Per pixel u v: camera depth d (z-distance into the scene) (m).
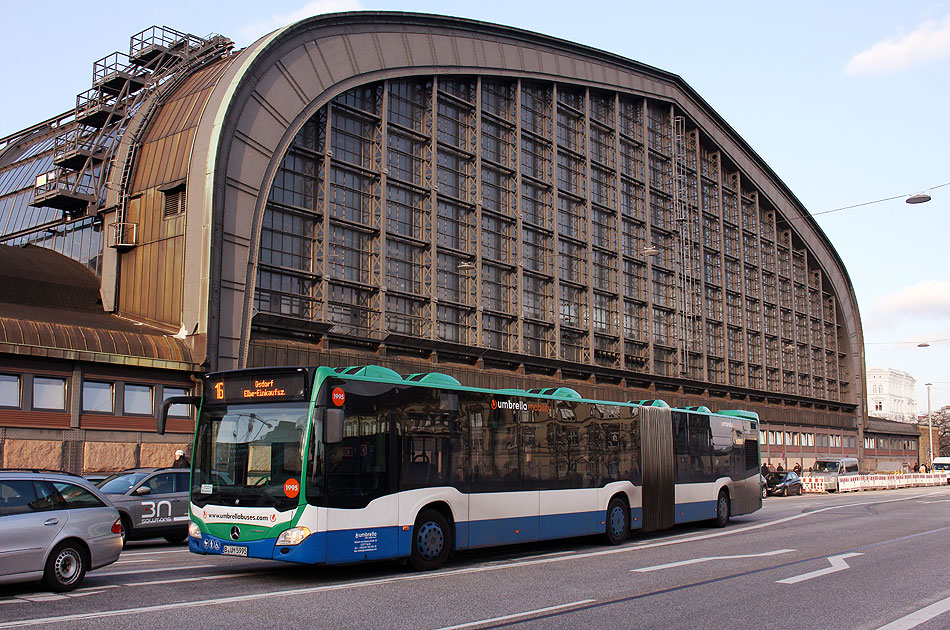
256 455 13.77
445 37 45.72
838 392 86.75
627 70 59.09
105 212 37.22
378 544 14.15
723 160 71.44
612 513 20.41
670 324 60.84
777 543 20.55
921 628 10.01
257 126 35.09
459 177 46.34
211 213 32.62
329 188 38.53
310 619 10.20
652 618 10.52
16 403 26.97
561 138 53.72
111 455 29.09
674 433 23.59
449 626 9.86
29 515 11.89
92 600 11.45
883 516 30.88
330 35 39.50
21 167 47.97
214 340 32.19
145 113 38.72
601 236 55.94
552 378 49.50
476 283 45.38
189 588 12.74
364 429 14.28
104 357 28.92
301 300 37.19
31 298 34.53
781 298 78.25
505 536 16.94
